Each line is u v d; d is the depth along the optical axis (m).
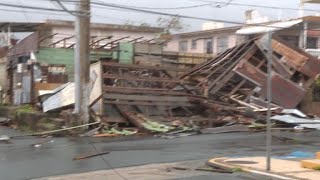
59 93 26.34
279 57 32.00
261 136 22.08
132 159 14.87
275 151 16.88
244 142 19.66
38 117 25.12
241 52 30.80
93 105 24.23
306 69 30.91
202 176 11.75
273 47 31.48
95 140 20.14
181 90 27.64
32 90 31.38
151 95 25.47
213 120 25.16
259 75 29.41
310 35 40.62
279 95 29.22
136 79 25.84
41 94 28.11
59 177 12.07
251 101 28.75
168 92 25.97
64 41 35.81
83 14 21.77
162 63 36.03
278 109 27.72
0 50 40.84
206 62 33.09
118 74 25.97
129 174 12.30
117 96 24.47
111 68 26.00
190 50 48.91
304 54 31.38
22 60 36.38
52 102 26.09
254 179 11.27
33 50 33.81
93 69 25.19
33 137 21.47
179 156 15.49
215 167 13.12
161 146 18.16
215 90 29.06
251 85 29.70
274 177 11.25
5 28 43.66
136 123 23.41
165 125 23.22
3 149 17.48
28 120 25.86
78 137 21.30
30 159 15.06
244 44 31.03
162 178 11.60
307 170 12.09
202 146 18.23
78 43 22.56
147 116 24.58
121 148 17.53
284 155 15.73
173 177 11.70
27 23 41.78
